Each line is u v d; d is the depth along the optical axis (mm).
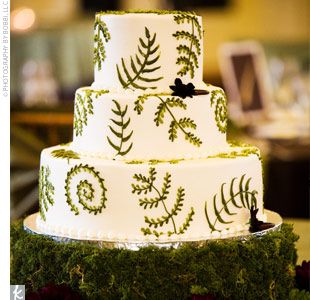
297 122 8031
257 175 3545
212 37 11891
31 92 9398
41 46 10859
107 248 3244
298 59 11102
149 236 3293
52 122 6281
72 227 3410
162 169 3273
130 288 3195
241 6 11844
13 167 6180
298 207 6770
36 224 3617
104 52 3529
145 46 3457
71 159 3398
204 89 3557
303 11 11781
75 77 10953
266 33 11852
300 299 3357
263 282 3367
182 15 3492
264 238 3395
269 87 9000
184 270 3207
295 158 6777
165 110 3377
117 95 3406
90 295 3215
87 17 11609
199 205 3330
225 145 3637
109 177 3299
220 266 3258
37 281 3402
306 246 4398
